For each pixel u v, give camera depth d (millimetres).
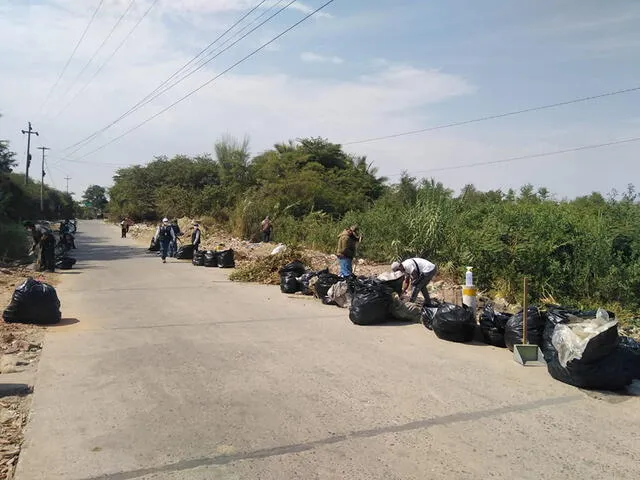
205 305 11125
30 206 45469
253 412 5148
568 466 4113
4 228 21531
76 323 9133
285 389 5836
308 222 28047
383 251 18250
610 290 10250
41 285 9117
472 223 14438
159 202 45719
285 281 12945
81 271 17781
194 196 40438
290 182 39000
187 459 4148
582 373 5891
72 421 4891
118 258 23172
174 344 7770
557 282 10742
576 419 5082
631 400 5625
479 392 5812
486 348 7777
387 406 5348
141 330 8672
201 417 5008
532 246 10992
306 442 4480
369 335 8523
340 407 5301
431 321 8883
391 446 4422
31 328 8562
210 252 19562
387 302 9469
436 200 16703
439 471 4004
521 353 6980
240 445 4410
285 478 3861
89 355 7113
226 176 46844
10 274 15328
